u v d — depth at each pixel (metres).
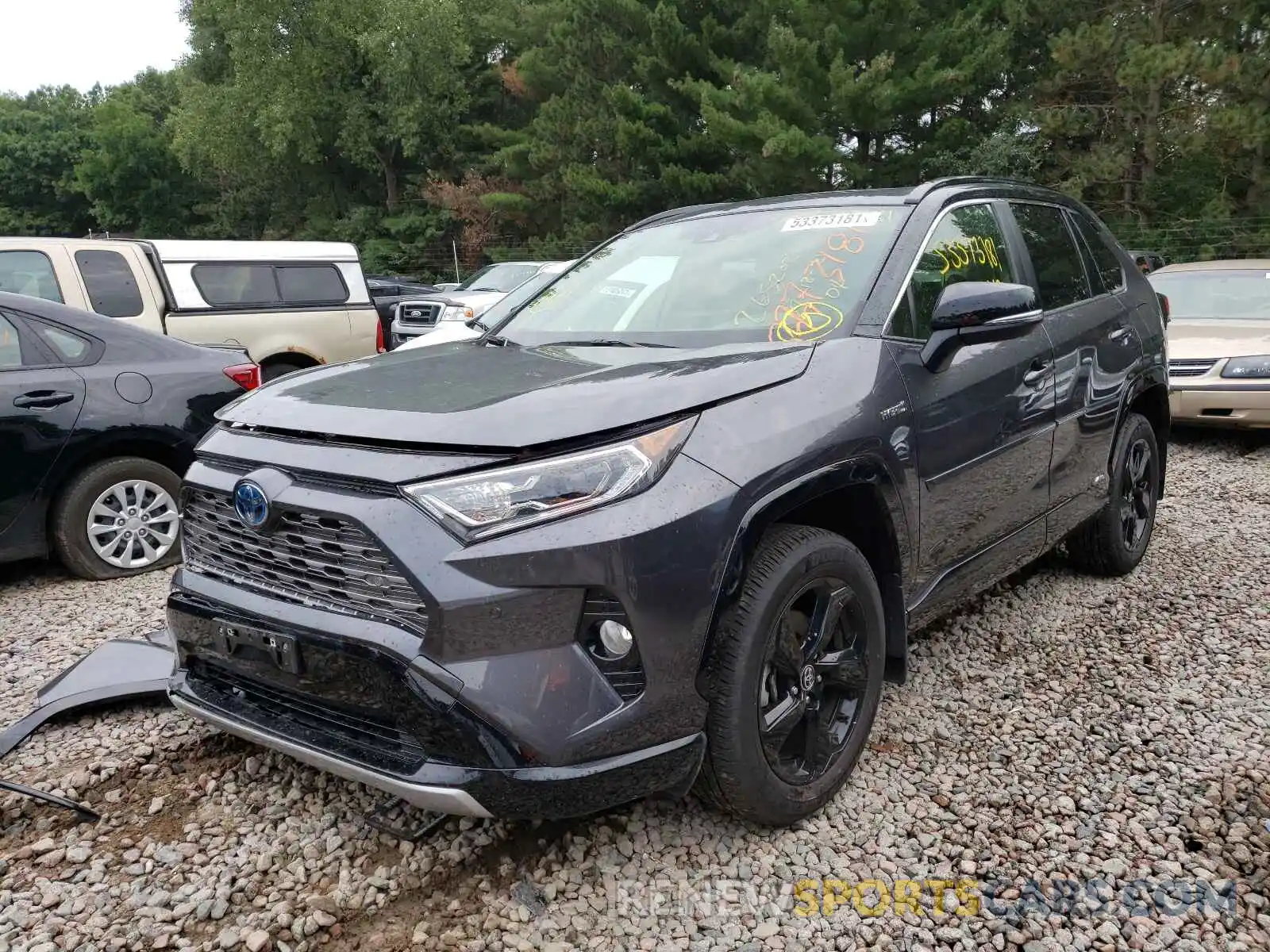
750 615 2.46
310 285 9.28
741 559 2.40
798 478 2.54
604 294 3.69
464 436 2.28
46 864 2.66
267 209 46.81
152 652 3.77
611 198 27.70
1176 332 8.83
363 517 2.25
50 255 7.65
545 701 2.21
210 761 3.20
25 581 5.23
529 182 33.84
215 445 2.69
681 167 26.81
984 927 2.40
